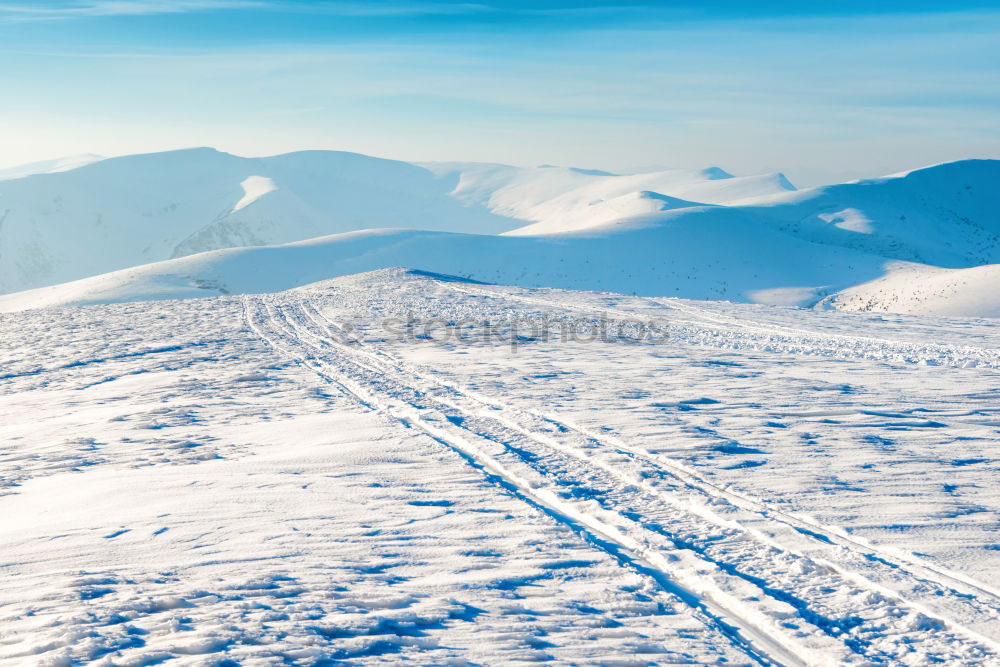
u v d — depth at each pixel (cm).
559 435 877
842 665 350
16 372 1623
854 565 470
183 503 640
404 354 1727
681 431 890
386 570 479
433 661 354
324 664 350
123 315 2756
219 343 1986
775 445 817
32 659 355
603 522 573
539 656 361
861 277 11062
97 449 896
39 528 592
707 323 2417
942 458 754
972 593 429
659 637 384
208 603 426
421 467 746
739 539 528
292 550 517
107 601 429
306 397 1216
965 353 1709
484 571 476
